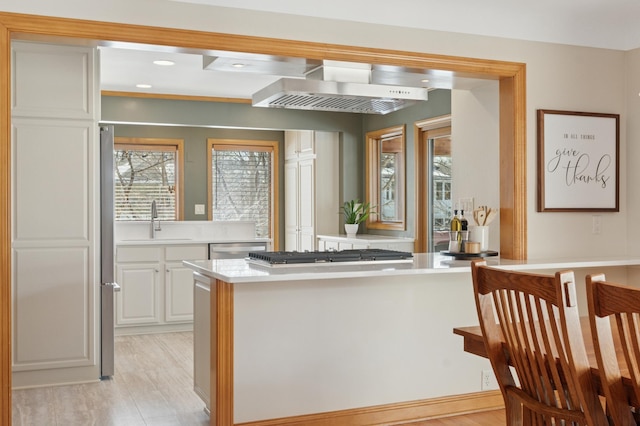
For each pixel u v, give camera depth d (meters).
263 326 3.45
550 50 4.29
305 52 3.64
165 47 3.42
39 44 4.36
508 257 4.24
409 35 3.89
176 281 6.54
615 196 4.49
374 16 3.79
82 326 4.50
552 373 1.95
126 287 6.36
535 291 1.93
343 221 7.67
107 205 4.62
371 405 3.69
